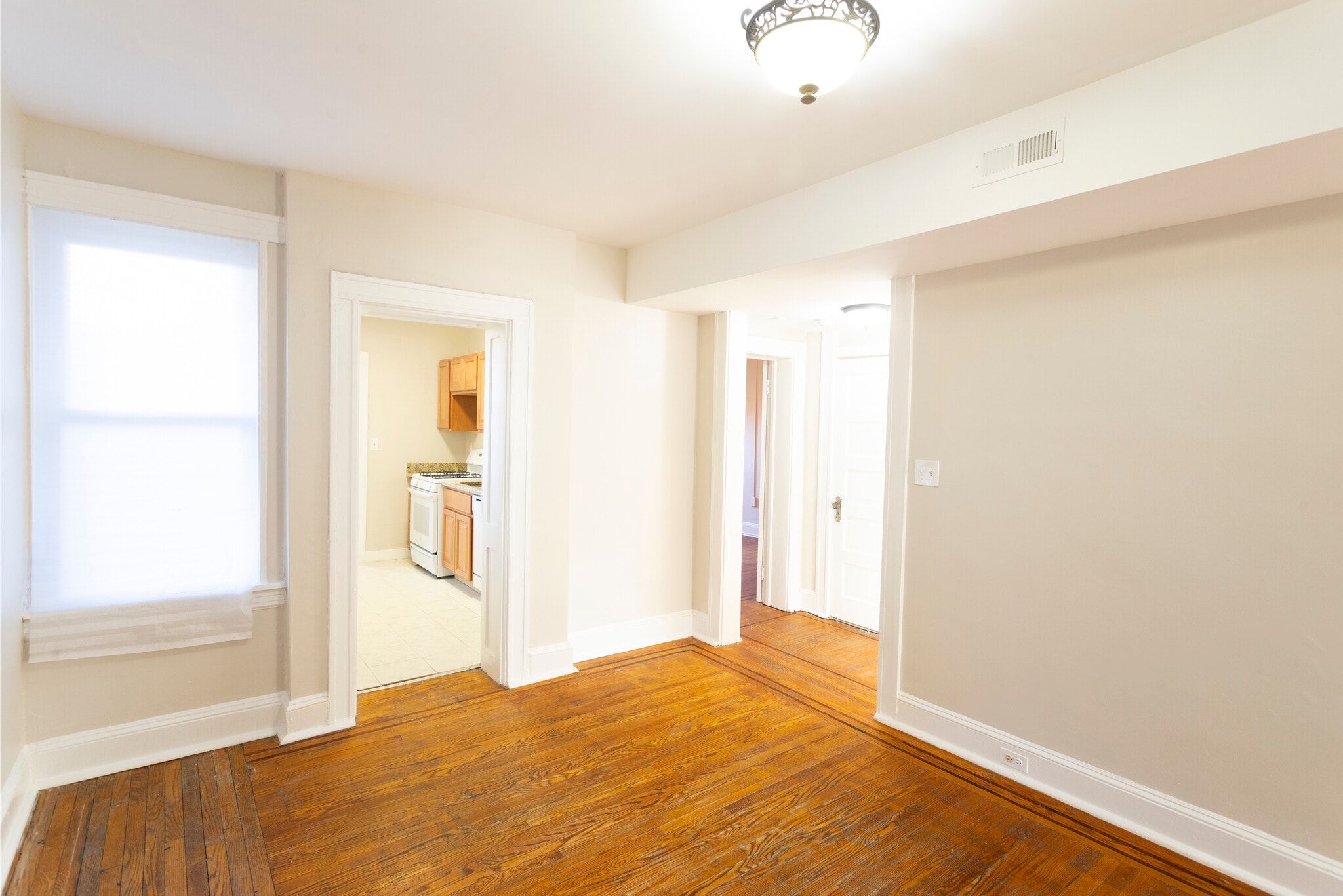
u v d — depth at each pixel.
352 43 1.83
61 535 2.43
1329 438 1.97
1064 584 2.55
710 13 1.67
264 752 2.75
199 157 2.63
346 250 2.89
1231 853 2.13
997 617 2.76
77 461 2.45
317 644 2.91
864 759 2.83
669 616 4.29
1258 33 1.66
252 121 2.33
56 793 2.39
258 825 2.26
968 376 2.87
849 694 3.50
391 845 2.18
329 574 2.91
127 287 2.52
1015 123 2.14
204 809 2.34
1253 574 2.10
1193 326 2.23
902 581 3.12
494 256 3.30
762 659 3.99
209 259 2.68
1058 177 2.04
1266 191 1.94
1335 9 1.55
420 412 6.62
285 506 2.85
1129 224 2.27
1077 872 2.13
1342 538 1.95
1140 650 2.35
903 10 1.61
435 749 2.83
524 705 3.28
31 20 1.73
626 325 3.98
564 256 3.56
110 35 1.80
